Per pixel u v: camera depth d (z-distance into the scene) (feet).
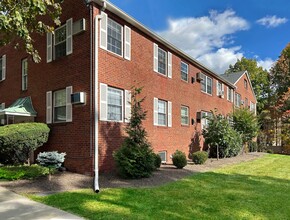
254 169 38.60
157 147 41.86
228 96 76.54
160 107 43.96
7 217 16.17
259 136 95.04
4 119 39.86
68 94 32.09
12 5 18.22
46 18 35.99
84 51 30.71
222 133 52.24
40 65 37.01
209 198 21.21
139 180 27.14
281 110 96.73
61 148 32.32
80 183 25.41
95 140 28.43
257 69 136.26
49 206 18.26
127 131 30.12
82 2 31.24
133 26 37.09
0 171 26.63
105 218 15.94
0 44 21.72
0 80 47.19
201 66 58.44
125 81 34.83
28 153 33.42
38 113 36.60
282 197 22.11
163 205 18.89
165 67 45.78
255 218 16.79
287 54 118.11
